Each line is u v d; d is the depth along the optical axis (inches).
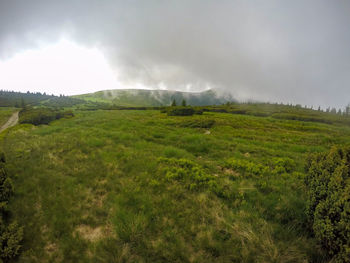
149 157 298.0
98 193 191.2
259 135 674.2
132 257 117.0
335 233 108.5
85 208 166.2
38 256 119.2
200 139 465.7
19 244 126.3
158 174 233.3
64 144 360.8
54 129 571.2
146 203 169.8
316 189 140.0
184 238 132.3
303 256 115.3
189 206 168.6
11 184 181.3
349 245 99.3
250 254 116.4
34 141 394.3
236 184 212.7
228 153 360.5
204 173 237.8
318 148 465.7
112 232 139.0
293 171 271.7
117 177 226.7
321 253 116.3
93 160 282.2
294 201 174.2
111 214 157.1
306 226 141.3
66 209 162.6
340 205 112.0
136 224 137.1
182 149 387.2
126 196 181.8
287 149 459.2
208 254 119.0
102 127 650.2
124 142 403.5
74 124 741.9
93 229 144.0
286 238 130.3
